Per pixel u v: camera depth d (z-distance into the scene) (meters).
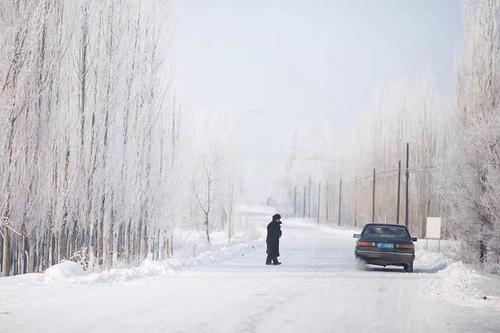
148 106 51.56
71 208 42.47
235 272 39.00
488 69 58.88
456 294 28.64
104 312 20.44
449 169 55.94
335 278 37.03
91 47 45.41
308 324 19.66
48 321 18.31
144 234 53.91
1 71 36.03
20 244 38.56
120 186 47.84
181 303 23.45
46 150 40.12
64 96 42.06
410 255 42.47
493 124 49.22
